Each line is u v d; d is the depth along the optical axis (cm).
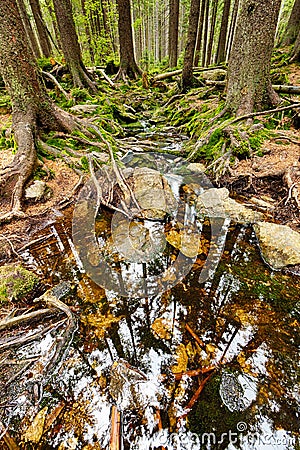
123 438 166
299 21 1116
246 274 289
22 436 166
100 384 194
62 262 305
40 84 482
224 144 501
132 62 1236
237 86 549
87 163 466
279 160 445
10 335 222
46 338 223
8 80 438
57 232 349
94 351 216
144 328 235
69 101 779
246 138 486
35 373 199
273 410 176
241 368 201
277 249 303
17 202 368
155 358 211
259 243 327
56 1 783
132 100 1008
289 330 228
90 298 263
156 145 643
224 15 1384
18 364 204
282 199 388
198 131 627
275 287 271
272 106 559
